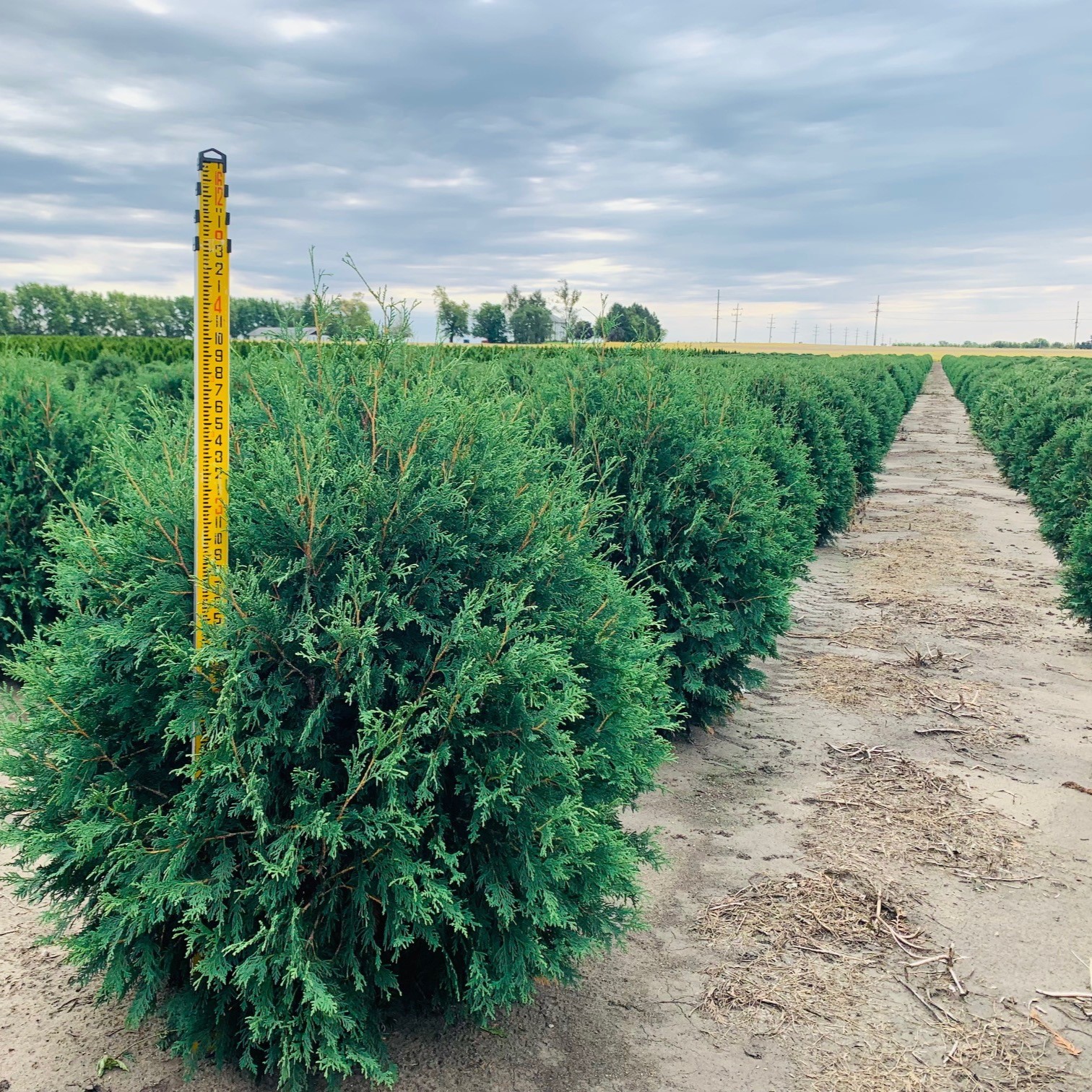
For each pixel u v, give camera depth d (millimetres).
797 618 9742
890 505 17953
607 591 3678
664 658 6152
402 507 3025
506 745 2992
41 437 7199
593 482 6191
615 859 3277
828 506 13258
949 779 5746
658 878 4504
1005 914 4250
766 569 6434
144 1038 3213
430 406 3150
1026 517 16438
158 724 2871
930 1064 3248
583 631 3412
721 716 6734
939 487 20578
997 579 11664
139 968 3000
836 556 13125
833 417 13570
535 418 6246
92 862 2969
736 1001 3570
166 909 2779
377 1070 2830
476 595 3014
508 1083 3090
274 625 2756
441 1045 3260
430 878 2857
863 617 9812
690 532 6070
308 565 2865
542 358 7461
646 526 5980
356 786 2713
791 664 8211
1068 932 4117
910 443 31188
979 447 29672
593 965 3787
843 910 4238
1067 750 6285
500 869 3021
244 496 2883
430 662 2959
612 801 3502
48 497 7051
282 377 3287
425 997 3404
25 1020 3301
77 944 2816
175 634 2844
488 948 3074
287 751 2816
